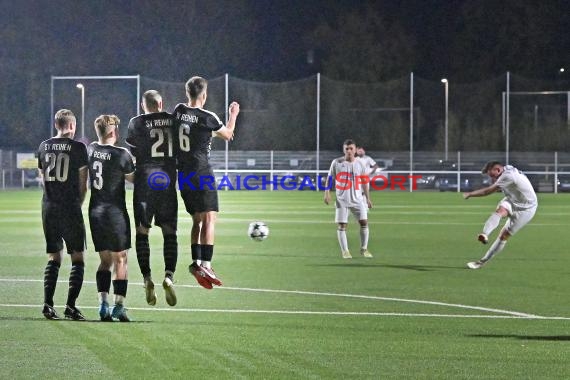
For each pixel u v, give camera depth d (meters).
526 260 42.09
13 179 143.38
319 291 31.19
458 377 18.22
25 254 43.72
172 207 25.27
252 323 24.28
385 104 150.88
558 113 155.25
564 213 79.94
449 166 134.75
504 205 38.00
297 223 66.75
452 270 37.94
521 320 25.03
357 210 43.09
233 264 40.03
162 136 25.31
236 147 136.50
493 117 156.00
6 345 21.06
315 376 18.25
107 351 20.47
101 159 24.52
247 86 138.38
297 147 140.62
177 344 21.30
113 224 24.39
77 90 135.75
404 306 27.67
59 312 26.14
